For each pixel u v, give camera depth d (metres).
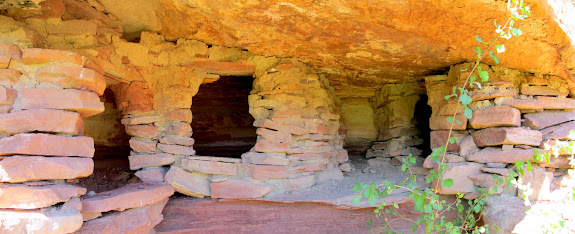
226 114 7.09
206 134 6.98
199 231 4.53
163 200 4.33
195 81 4.92
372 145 6.77
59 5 3.88
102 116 6.39
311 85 5.29
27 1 2.97
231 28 4.21
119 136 6.46
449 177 4.49
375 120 6.89
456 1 3.26
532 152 4.21
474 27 3.63
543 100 4.47
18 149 2.92
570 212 4.02
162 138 4.67
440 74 5.37
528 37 3.71
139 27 4.69
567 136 4.29
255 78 5.12
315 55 4.92
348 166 5.98
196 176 4.69
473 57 4.36
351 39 4.29
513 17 2.98
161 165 4.64
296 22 3.95
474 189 4.44
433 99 5.18
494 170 4.29
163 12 4.28
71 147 3.18
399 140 6.25
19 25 3.30
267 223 4.68
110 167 6.21
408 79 5.88
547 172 4.23
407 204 4.69
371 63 5.11
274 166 4.76
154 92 4.73
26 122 3.03
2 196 2.82
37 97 3.14
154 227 4.40
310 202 4.58
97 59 4.09
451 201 4.68
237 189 4.64
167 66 4.78
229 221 4.66
